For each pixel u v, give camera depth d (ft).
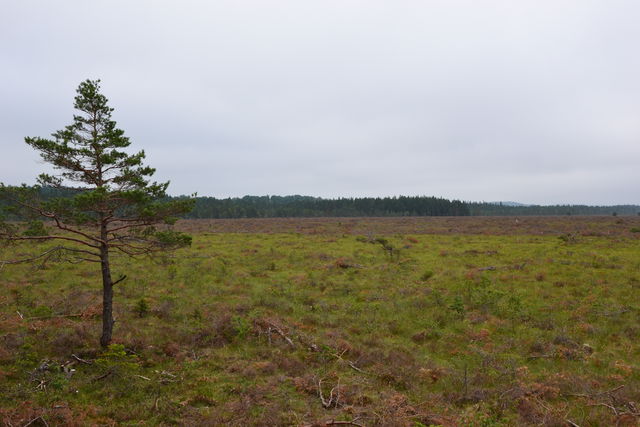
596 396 31.30
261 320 46.34
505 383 34.01
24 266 71.46
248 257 93.86
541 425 27.45
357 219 302.66
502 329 46.50
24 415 25.53
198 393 30.83
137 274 71.15
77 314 46.98
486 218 295.69
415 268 80.28
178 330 43.60
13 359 34.22
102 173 36.22
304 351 40.11
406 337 45.70
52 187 34.45
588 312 49.90
